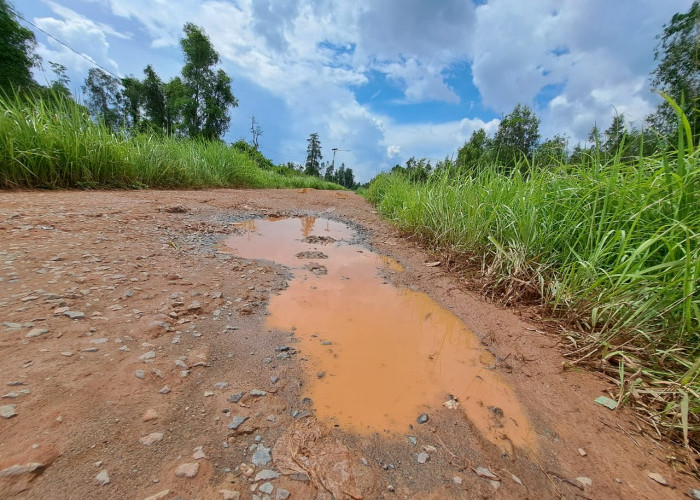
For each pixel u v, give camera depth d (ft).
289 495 2.56
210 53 70.18
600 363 4.93
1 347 3.61
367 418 3.58
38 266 5.87
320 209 20.99
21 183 13.21
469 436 3.46
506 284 7.54
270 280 7.43
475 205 10.22
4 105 14.08
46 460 2.46
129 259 7.07
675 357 4.48
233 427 3.16
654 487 2.99
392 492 2.71
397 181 22.53
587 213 7.32
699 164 5.51
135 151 18.99
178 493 2.43
